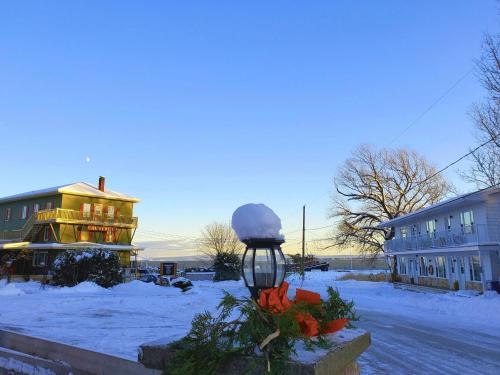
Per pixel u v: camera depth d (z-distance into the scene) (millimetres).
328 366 1936
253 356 1963
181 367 2070
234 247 69875
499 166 26984
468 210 28297
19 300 16562
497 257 25641
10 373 4461
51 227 39375
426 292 30422
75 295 19984
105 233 42906
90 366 3643
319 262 68188
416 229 37781
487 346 10336
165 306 15539
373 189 47250
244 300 2182
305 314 2207
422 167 46438
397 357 8633
